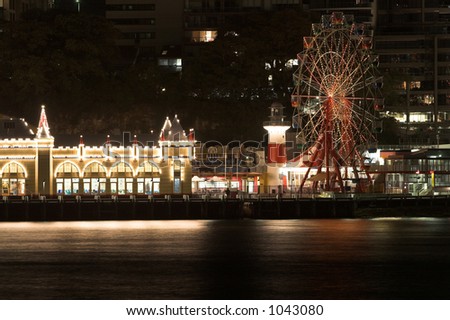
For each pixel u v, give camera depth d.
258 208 185.62
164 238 151.12
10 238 151.25
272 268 118.75
